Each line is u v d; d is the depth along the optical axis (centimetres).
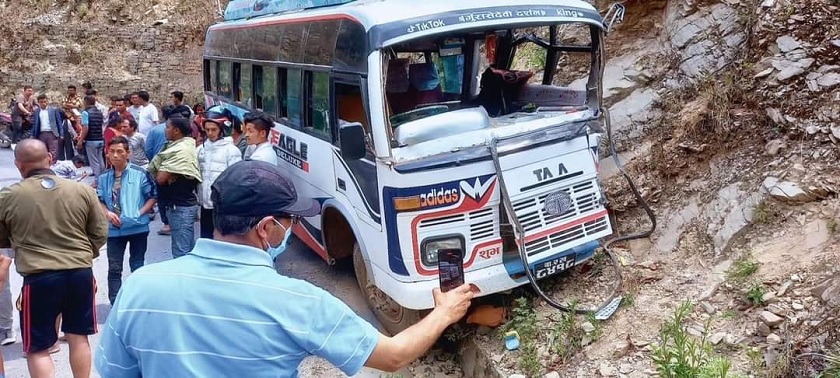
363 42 509
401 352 245
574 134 525
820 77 596
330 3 663
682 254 583
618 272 559
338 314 229
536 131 517
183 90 2242
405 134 492
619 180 671
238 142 799
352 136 489
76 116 1473
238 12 988
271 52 758
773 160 585
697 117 653
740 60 672
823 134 566
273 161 669
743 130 624
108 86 2278
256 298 221
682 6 749
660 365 444
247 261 228
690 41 724
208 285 222
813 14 635
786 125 594
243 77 891
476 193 495
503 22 523
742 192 582
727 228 568
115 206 645
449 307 271
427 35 500
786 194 544
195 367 217
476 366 529
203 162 688
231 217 229
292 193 243
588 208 538
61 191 488
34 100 1705
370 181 529
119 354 228
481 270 504
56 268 480
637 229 637
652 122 702
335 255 669
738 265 521
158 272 227
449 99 649
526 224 506
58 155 1444
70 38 2358
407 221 489
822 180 537
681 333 447
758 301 478
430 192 485
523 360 490
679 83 712
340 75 557
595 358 480
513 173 500
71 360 505
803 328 440
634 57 773
